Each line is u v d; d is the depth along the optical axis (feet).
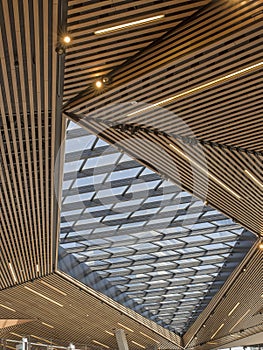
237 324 105.29
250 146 33.17
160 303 95.40
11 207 39.42
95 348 51.98
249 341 118.73
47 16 19.19
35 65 22.43
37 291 67.56
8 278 61.57
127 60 23.79
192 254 68.39
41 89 24.63
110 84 24.61
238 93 26.21
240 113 28.40
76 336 96.02
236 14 20.67
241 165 35.73
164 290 87.15
